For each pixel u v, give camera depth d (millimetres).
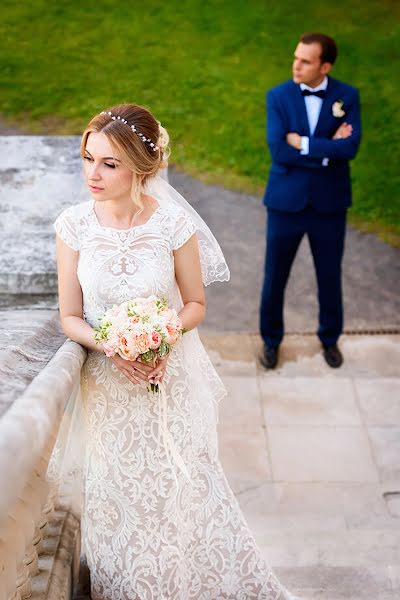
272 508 4633
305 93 5336
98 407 2686
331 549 3979
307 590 3520
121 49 9500
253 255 7230
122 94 8891
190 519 2906
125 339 2418
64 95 8875
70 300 2678
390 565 3754
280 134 5367
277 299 5859
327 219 5520
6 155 4863
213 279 2902
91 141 2520
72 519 2791
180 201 2830
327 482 4887
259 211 7723
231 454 5125
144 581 2766
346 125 5348
